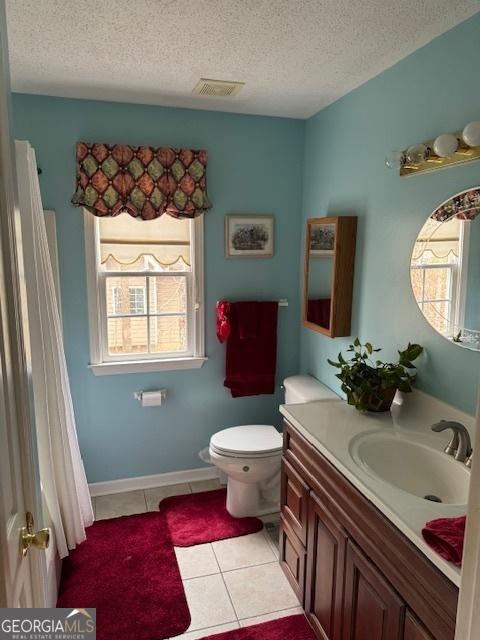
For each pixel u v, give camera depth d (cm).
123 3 157
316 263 271
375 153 221
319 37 182
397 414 202
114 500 286
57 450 212
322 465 174
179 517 266
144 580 216
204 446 311
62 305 268
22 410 109
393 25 171
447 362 180
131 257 279
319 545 180
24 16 165
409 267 200
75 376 278
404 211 201
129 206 265
